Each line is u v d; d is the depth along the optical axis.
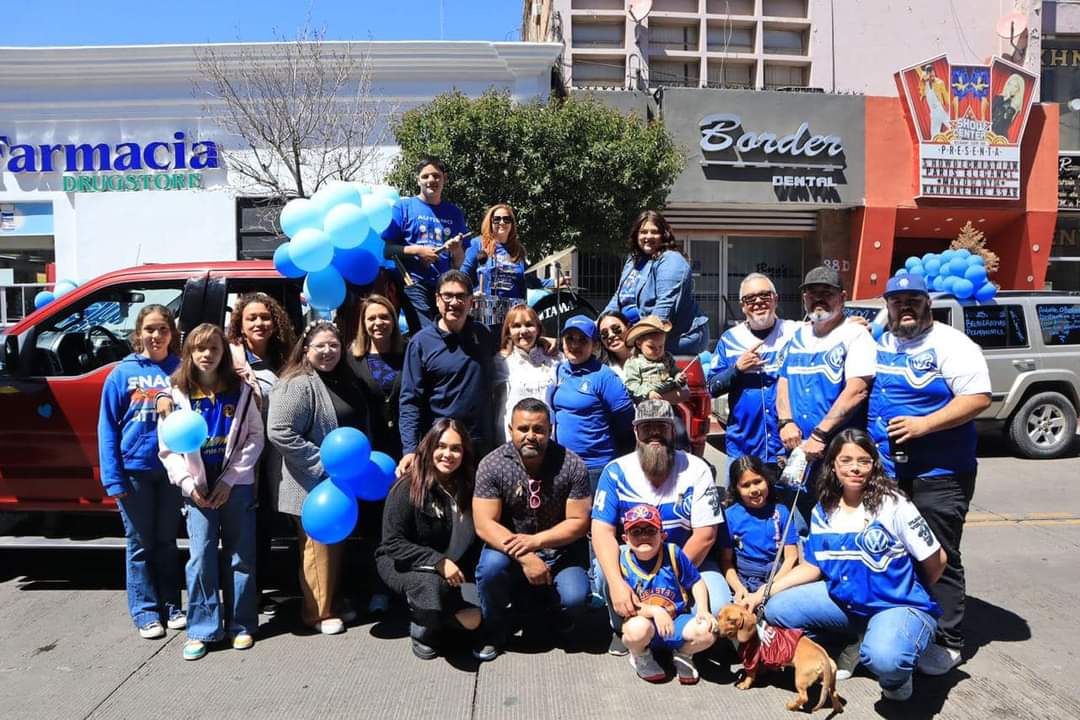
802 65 19.23
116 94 12.91
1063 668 3.70
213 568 3.94
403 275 5.09
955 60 19.38
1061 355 8.61
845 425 3.96
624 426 4.42
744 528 4.00
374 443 4.54
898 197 15.56
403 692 3.50
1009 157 15.48
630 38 18.23
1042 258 16.05
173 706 3.37
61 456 4.70
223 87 12.45
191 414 3.81
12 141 13.02
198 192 13.07
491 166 11.43
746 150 15.04
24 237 13.18
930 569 3.43
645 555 3.63
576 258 15.33
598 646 4.05
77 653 3.93
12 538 4.69
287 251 4.35
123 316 4.93
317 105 12.31
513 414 3.88
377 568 4.02
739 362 4.36
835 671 3.25
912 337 3.81
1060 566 5.17
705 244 16.27
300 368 4.22
